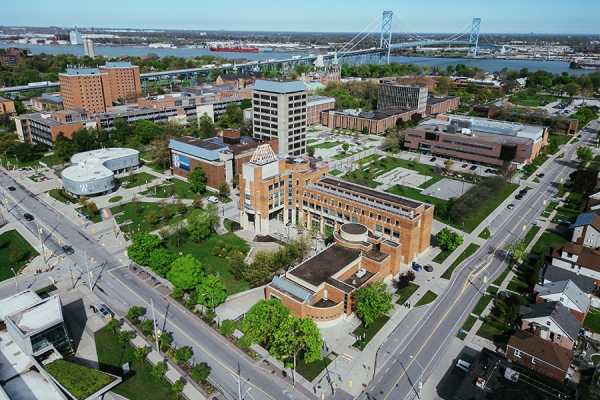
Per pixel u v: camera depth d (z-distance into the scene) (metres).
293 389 88.88
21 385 84.19
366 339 103.56
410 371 94.06
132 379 90.44
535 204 184.00
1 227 156.88
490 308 115.25
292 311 106.94
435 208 173.25
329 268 116.50
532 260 138.62
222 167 188.88
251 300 117.44
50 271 129.88
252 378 91.44
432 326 108.50
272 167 153.25
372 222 138.62
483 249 146.25
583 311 106.19
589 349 99.50
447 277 129.25
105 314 108.69
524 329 104.12
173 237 146.12
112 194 188.88
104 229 157.38
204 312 112.31
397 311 113.94
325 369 94.25
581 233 144.50
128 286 123.25
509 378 84.38
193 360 95.81
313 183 158.75
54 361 89.06
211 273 129.12
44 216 166.88
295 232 155.75
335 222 149.50
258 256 125.75
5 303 101.12
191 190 193.88
